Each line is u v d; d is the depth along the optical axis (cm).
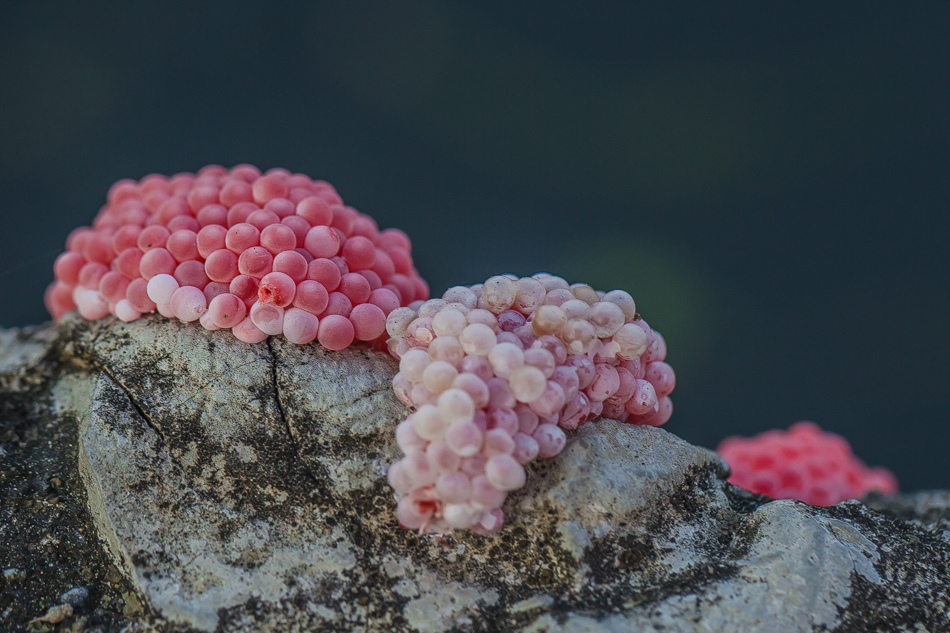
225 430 22
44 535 22
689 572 22
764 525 22
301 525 22
